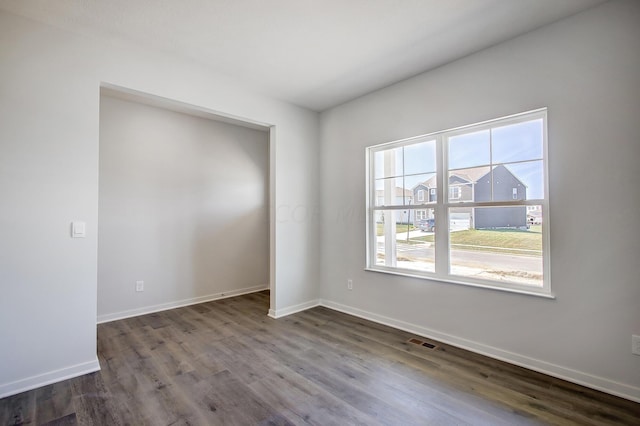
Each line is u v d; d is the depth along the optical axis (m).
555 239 2.36
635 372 2.05
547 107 2.39
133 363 2.62
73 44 2.45
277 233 3.86
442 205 3.09
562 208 2.33
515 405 2.02
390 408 2.01
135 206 3.95
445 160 3.08
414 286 3.26
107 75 2.58
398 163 3.51
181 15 2.27
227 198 4.81
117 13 2.24
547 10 2.23
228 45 2.70
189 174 4.42
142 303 3.98
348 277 3.94
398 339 3.10
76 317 2.43
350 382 2.32
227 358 2.71
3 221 2.16
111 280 3.76
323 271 4.27
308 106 4.10
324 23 2.38
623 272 2.09
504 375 2.39
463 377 2.37
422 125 3.18
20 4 2.12
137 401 2.09
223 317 3.82
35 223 2.28
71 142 2.42
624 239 2.09
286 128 3.93
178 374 2.44
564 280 2.32
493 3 2.15
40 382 2.27
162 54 2.84
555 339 2.36
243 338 3.15
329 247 4.17
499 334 2.65
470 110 2.82
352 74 3.21
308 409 2.01
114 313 3.76
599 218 2.18
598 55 2.18
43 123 2.31
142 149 4.01
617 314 2.12
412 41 2.62
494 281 2.75
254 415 1.95
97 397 2.14
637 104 2.04
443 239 3.08
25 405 2.05
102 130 3.71
